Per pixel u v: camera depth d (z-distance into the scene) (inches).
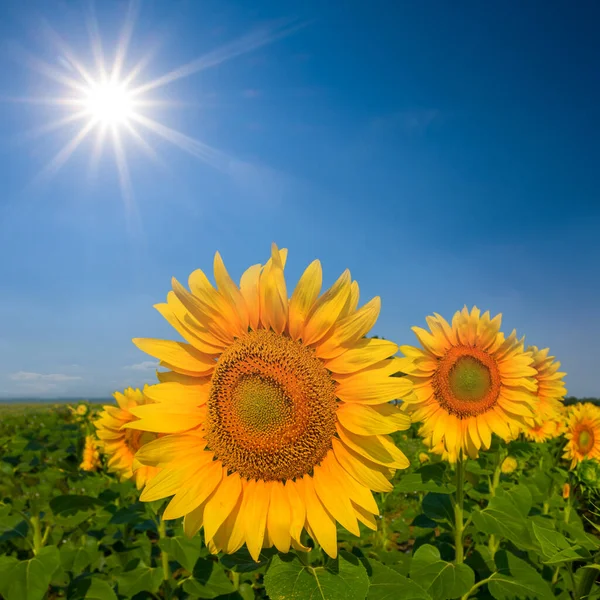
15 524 26.8
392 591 18.6
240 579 32.8
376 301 18.0
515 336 34.1
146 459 17.9
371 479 17.5
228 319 18.8
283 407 17.8
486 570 29.7
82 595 25.9
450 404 34.0
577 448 45.2
